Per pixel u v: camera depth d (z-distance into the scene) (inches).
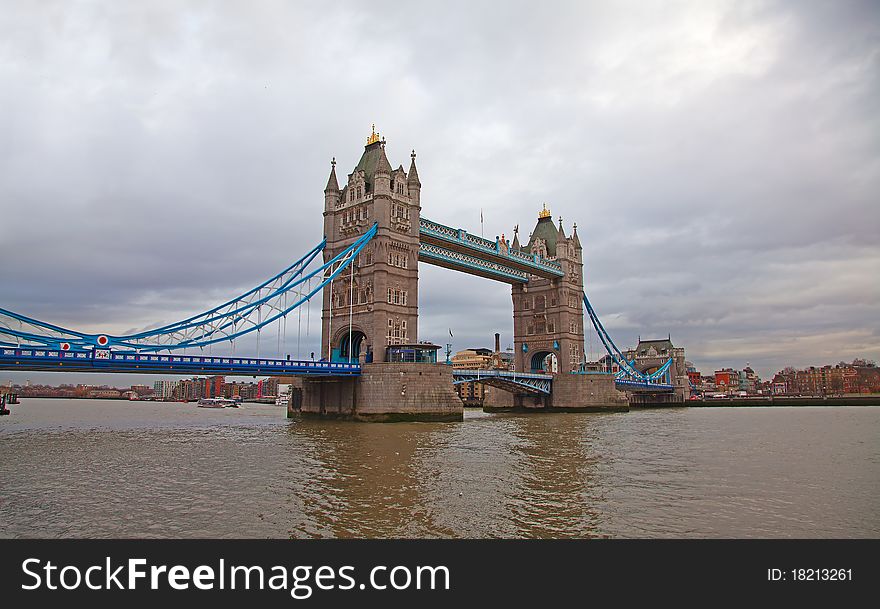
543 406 4857.3
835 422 3410.4
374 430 2519.7
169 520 915.4
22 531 863.1
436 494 1093.8
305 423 3056.1
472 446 1870.1
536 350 5068.9
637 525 898.1
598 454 1691.7
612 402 4879.4
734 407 7106.3
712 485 1210.6
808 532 877.2
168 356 2524.6
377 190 3449.8
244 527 877.8
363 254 3494.1
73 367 2315.5
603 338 5506.9
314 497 1067.3
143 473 1322.6
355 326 3467.0
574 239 5255.9
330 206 3654.0
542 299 5088.6
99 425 3016.7
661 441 2110.0
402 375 3085.6
